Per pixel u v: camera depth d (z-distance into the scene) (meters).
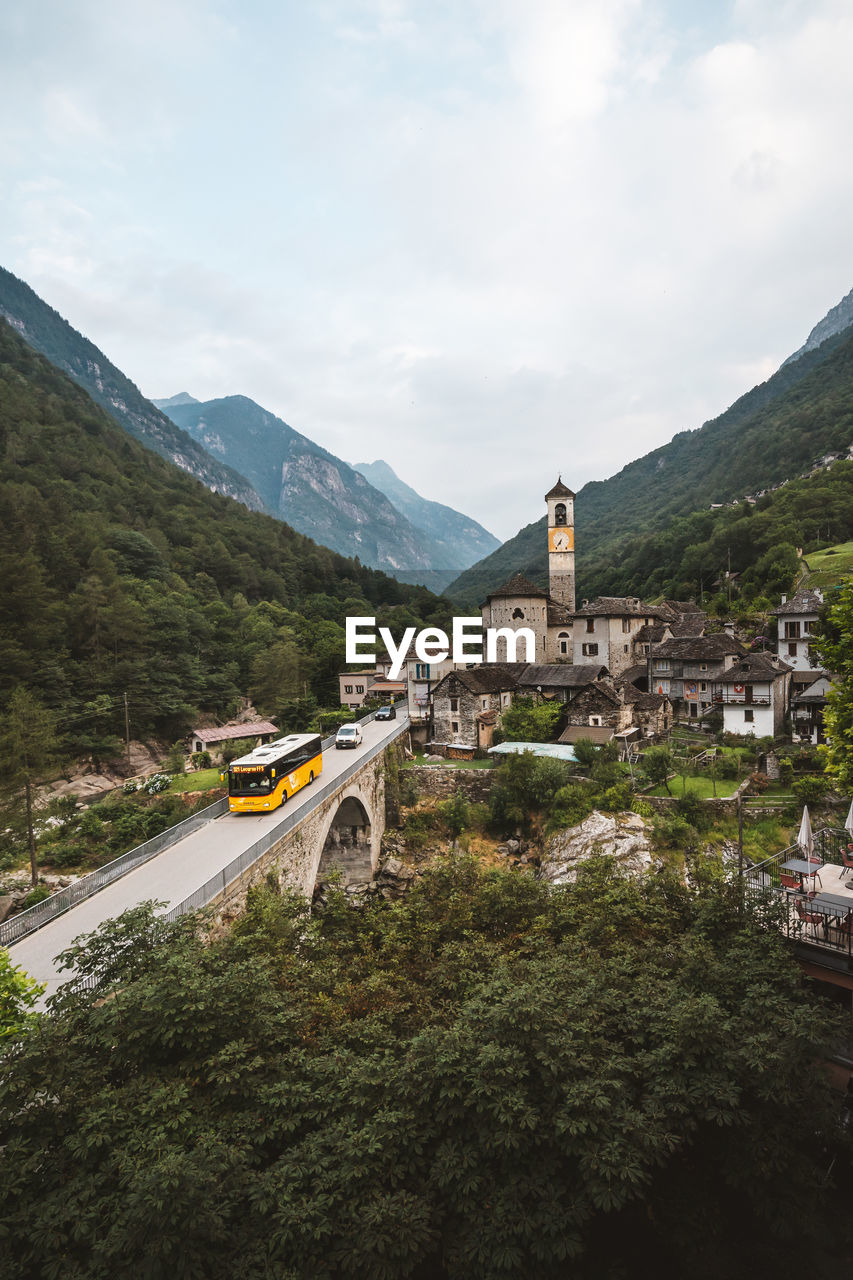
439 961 17.88
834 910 19.45
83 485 117.50
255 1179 10.65
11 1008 14.55
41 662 65.25
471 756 55.31
